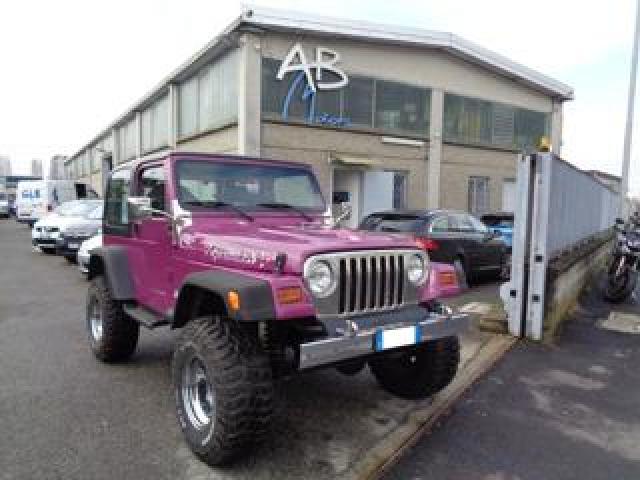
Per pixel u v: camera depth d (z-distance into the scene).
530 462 3.56
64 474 3.29
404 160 19.56
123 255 5.07
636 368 5.53
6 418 4.08
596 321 7.62
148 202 4.16
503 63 21.50
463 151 21.45
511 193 23.52
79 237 13.04
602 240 12.50
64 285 10.29
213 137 18.31
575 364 5.61
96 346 5.40
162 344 6.11
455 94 20.92
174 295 4.23
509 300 6.45
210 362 3.26
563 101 25.06
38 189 24.92
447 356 4.19
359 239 3.68
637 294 10.04
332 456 3.56
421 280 3.86
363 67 18.11
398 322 3.57
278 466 3.42
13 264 13.48
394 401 4.49
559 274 6.74
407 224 9.70
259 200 4.70
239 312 3.05
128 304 5.00
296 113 16.70
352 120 18.00
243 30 15.42
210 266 3.80
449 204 21.12
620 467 3.52
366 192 18.77
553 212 6.76
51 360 5.53
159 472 3.33
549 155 6.11
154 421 4.06
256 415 3.22
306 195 5.05
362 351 3.29
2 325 7.05
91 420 4.06
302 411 4.27
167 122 23.75
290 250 3.32
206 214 4.30
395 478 3.32
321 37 17.03
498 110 22.52
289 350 3.63
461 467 3.47
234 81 16.53
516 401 4.59
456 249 9.91
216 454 3.29
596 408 4.48
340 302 3.40
